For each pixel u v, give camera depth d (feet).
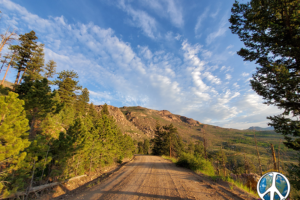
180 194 20.40
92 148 42.24
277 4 20.80
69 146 28.84
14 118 18.17
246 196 19.24
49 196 22.57
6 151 16.84
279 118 22.03
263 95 22.52
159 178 32.96
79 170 35.19
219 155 138.41
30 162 21.72
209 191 21.97
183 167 55.26
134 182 28.86
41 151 23.12
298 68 21.84
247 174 32.83
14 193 17.70
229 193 20.88
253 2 22.97
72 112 67.62
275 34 23.63
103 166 51.62
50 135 32.96
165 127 169.89
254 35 25.16
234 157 179.42
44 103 33.99
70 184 29.53
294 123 20.48
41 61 106.63
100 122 56.80
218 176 35.45
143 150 318.86
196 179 32.04
